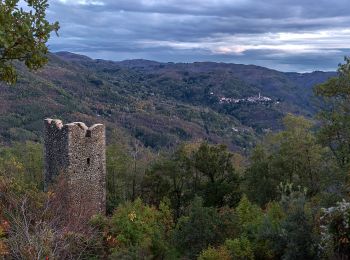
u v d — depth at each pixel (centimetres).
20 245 1181
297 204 1912
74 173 2708
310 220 1838
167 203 3017
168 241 2425
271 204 2631
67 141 2656
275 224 2030
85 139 2759
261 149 4028
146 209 2606
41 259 1138
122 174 4306
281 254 1856
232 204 3500
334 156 3031
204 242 2153
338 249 1589
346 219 1526
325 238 1623
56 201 2203
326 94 2733
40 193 2181
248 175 3784
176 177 3606
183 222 2353
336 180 2423
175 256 2239
